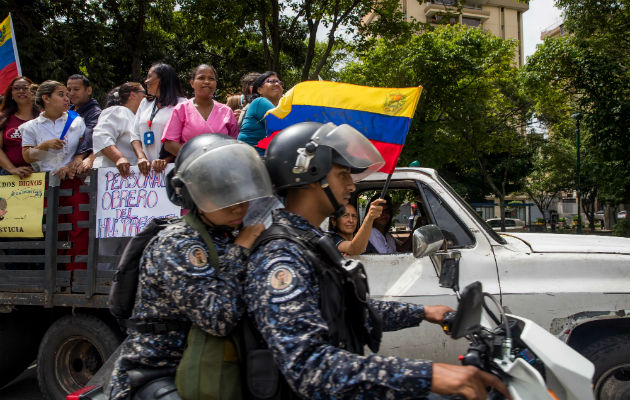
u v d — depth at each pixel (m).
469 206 3.19
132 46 13.76
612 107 16.14
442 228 3.11
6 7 10.88
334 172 1.50
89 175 3.47
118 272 1.58
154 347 1.47
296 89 2.97
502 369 1.42
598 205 46.72
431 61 15.26
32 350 4.33
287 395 1.33
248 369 1.33
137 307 1.52
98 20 13.16
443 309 1.75
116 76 15.23
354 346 1.43
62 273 3.51
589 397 1.43
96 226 3.39
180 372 1.37
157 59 14.81
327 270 1.36
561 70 16.59
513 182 31.09
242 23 12.96
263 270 1.30
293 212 1.51
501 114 20.84
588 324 2.90
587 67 16.19
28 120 4.46
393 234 3.97
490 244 3.02
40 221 3.56
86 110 4.64
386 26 13.62
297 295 1.24
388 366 1.14
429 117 16.83
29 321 4.21
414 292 2.97
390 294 2.99
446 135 15.98
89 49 12.43
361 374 1.12
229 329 1.35
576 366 1.46
